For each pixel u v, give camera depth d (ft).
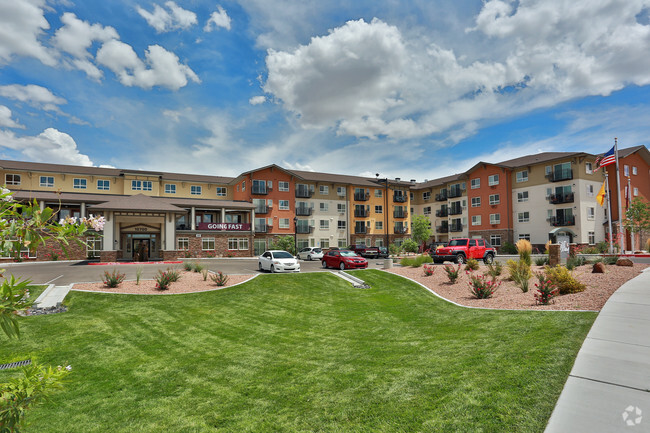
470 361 17.15
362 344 24.70
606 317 22.18
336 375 18.34
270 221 156.97
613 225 135.44
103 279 55.01
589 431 10.48
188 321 33.71
